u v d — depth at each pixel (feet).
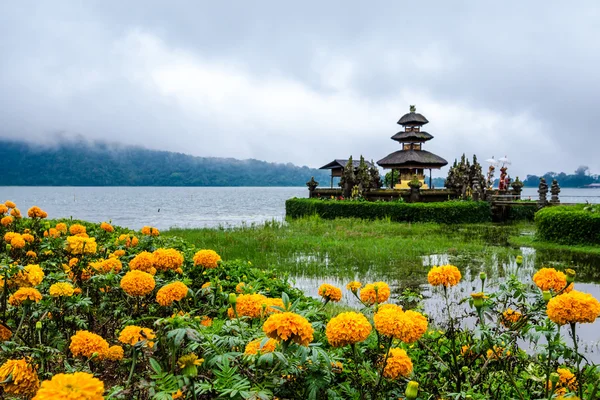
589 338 20.40
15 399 7.39
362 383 8.68
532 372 10.05
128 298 13.34
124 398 8.21
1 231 23.62
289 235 60.59
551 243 57.11
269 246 48.60
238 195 389.19
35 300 10.48
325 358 7.48
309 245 50.03
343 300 28.53
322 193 106.01
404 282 34.09
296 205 96.63
